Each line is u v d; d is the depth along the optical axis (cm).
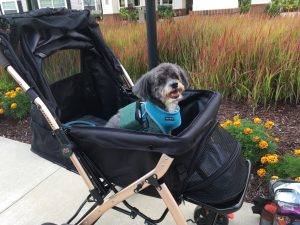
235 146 187
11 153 347
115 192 184
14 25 188
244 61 387
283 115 354
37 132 202
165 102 213
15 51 189
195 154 164
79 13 238
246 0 1100
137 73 442
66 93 260
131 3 1582
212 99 186
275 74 368
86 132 165
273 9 836
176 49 454
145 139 148
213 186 162
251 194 248
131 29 546
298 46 365
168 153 145
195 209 216
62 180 292
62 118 260
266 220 200
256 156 266
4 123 425
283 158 258
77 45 239
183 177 159
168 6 1510
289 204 181
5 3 1238
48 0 1173
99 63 265
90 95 277
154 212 241
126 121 209
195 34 452
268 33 398
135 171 169
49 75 307
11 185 290
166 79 217
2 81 488
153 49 334
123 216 239
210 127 177
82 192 273
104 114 279
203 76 394
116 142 156
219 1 1031
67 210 252
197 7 1062
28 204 262
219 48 398
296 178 226
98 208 182
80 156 178
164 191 157
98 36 251
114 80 263
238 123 286
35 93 179
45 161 326
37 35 207
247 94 388
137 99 254
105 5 1367
